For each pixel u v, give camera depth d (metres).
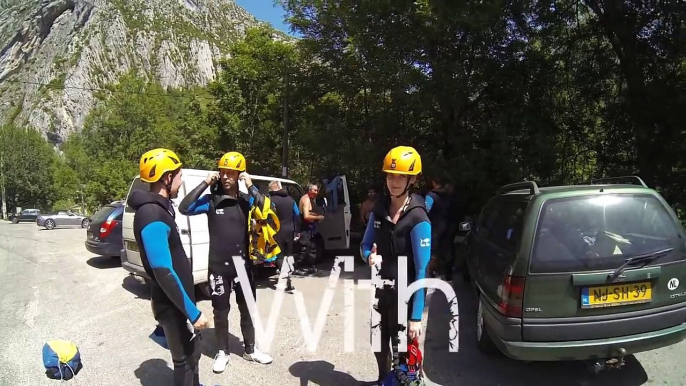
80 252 12.90
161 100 45.44
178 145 30.03
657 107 9.05
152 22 143.12
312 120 14.01
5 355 4.74
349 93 12.68
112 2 139.50
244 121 24.89
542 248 3.61
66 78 117.75
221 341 4.30
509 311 3.61
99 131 41.91
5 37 141.25
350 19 9.95
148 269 3.04
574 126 10.27
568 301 3.53
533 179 9.09
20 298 7.21
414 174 3.21
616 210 3.77
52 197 67.31
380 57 9.58
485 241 5.02
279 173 24.31
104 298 7.16
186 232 6.47
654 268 3.56
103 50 127.25
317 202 9.95
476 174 8.52
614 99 10.17
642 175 9.40
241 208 4.44
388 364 3.61
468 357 4.58
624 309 3.54
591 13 10.09
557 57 10.17
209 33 156.12
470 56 9.38
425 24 8.76
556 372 4.22
